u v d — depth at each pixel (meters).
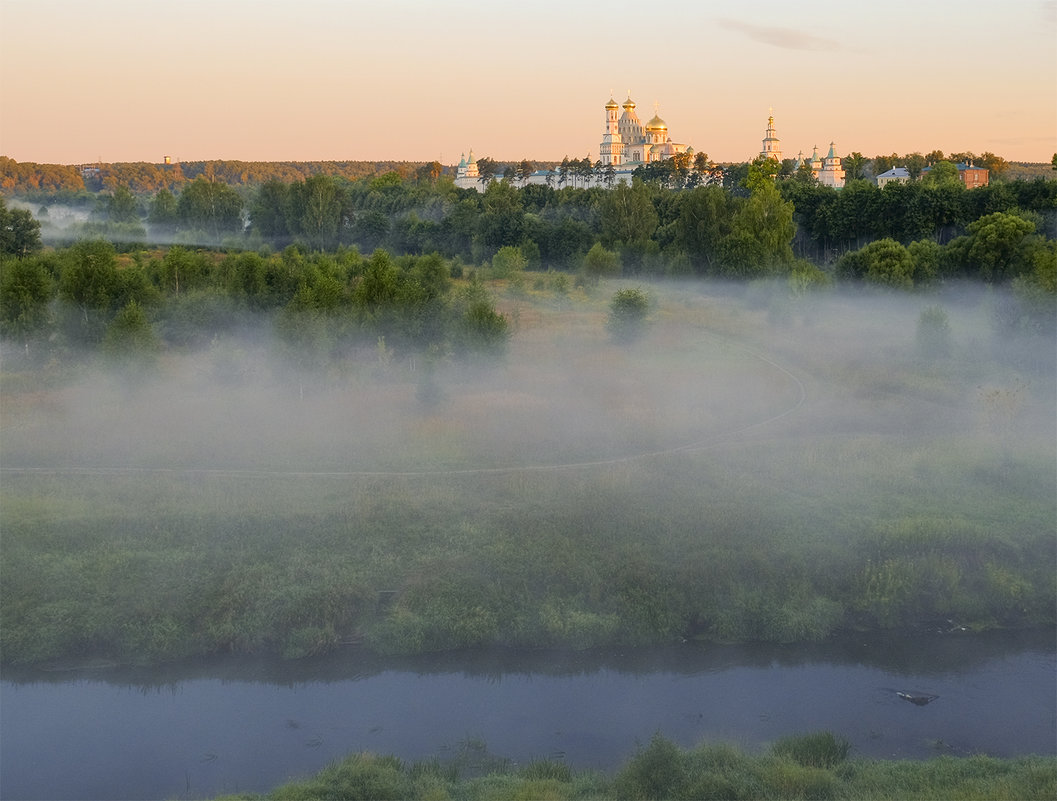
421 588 32.47
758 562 33.94
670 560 34.31
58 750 25.94
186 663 30.25
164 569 33.00
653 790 22.23
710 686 29.39
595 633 31.42
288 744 26.44
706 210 104.44
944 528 35.59
